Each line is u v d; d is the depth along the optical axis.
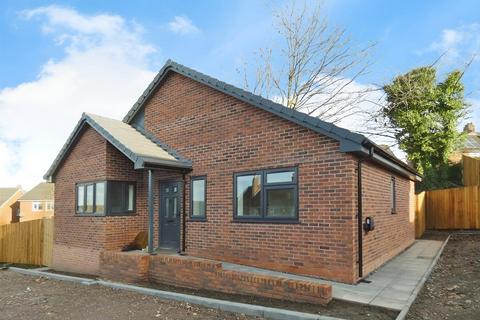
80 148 13.86
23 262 17.62
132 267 9.73
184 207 11.62
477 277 8.43
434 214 18.55
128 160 13.03
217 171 10.87
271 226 9.38
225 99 10.88
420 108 21.98
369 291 7.40
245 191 10.12
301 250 8.78
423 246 14.25
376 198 10.07
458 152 25.16
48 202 52.56
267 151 9.68
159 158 10.74
